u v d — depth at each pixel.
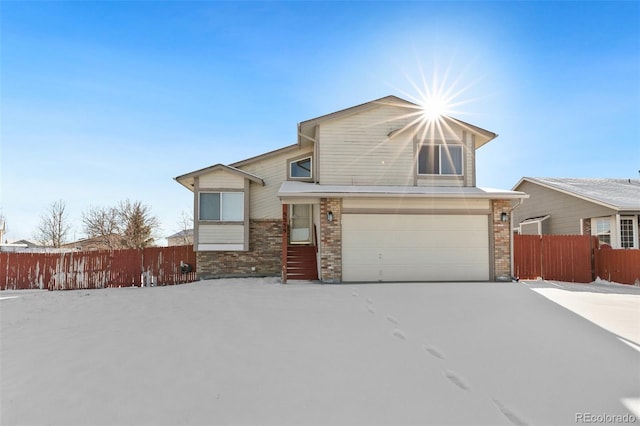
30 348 5.64
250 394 3.99
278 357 5.02
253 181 15.05
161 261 14.74
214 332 6.19
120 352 5.33
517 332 6.09
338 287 10.63
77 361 5.02
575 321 6.77
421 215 12.30
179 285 13.45
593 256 13.56
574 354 5.10
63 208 34.16
